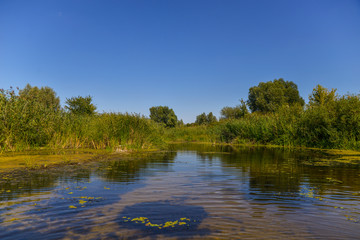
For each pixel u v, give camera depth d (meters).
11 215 3.54
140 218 3.46
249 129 23.00
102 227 3.15
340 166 8.39
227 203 4.17
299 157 11.13
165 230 3.07
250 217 3.54
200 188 5.19
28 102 12.00
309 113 17.88
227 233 3.00
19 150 11.20
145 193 4.76
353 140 14.59
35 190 4.90
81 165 8.19
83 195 4.58
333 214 3.70
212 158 10.70
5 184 5.38
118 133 14.15
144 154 12.27
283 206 4.04
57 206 3.93
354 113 14.68
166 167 8.04
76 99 22.92
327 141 16.12
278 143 19.98
